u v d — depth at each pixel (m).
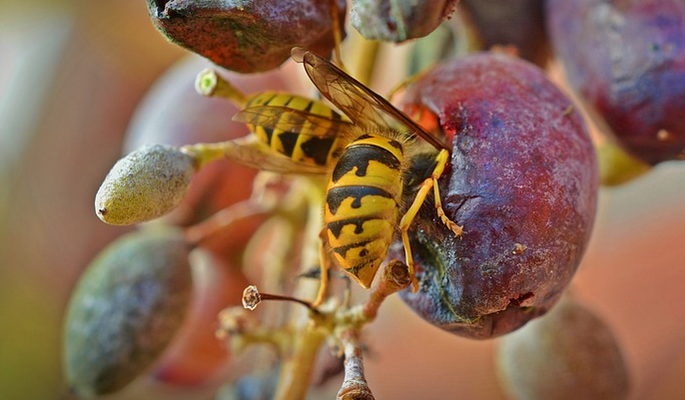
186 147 0.09
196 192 0.11
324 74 0.09
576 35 0.10
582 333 0.10
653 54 0.09
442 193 0.08
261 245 0.12
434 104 0.09
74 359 0.10
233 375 0.12
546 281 0.08
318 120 0.09
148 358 0.10
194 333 0.11
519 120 0.09
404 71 0.10
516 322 0.09
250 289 0.09
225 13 0.08
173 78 0.11
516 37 0.10
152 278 0.10
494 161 0.08
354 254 0.08
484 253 0.08
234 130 0.11
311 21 0.08
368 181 0.09
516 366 0.10
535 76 0.09
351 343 0.09
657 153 0.10
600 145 0.10
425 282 0.09
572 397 0.10
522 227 0.08
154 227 0.11
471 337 0.09
